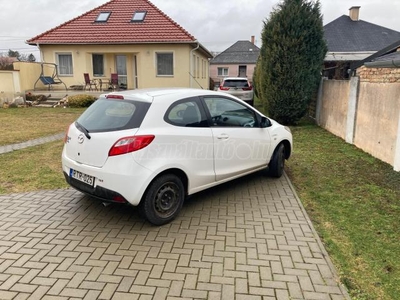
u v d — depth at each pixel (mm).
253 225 3758
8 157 6520
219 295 2586
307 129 10328
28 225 3691
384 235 3576
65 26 18016
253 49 45688
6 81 15508
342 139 8680
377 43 20938
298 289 2660
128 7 18859
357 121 7773
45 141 8070
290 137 5637
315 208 4293
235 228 3682
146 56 17000
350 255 3176
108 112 3764
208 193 4766
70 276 2793
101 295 2566
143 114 3543
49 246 3264
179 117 3824
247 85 17094
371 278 2834
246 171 4809
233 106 4578
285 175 5633
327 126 10078
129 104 3705
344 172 5797
